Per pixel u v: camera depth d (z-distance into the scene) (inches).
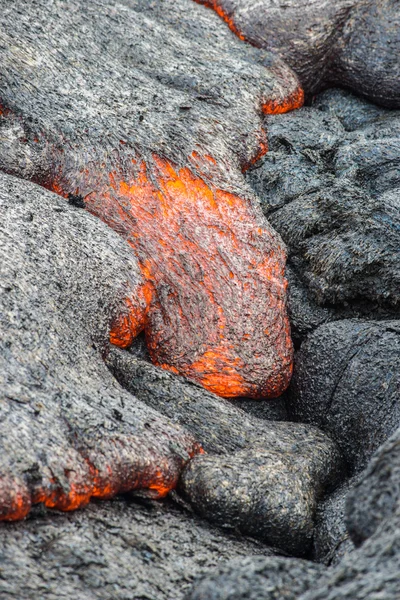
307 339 223.6
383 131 278.1
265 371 217.3
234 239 226.8
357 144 259.3
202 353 215.3
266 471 173.9
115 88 251.4
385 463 131.4
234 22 304.0
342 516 170.9
